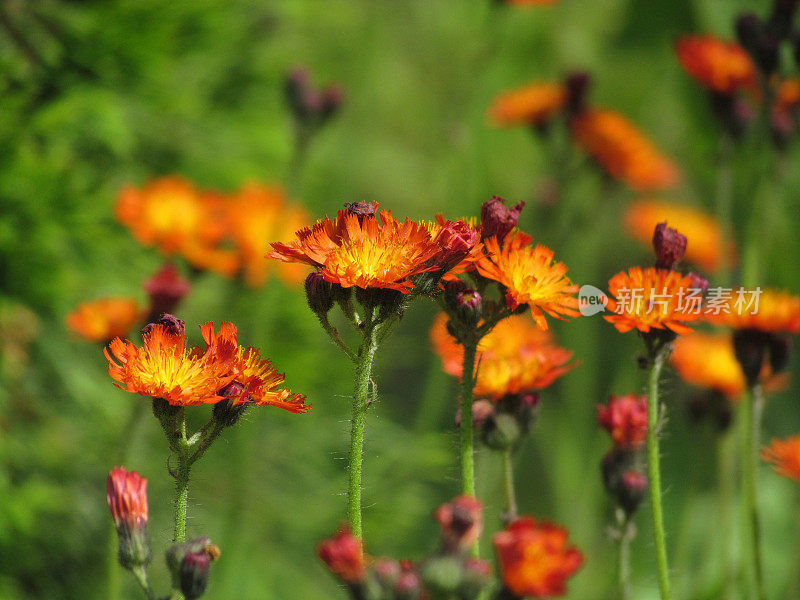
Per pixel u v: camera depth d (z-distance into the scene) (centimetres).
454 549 31
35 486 54
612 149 58
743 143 48
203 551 33
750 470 39
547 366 36
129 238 61
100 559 58
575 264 62
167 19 62
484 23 65
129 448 42
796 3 45
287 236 50
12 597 53
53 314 57
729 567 42
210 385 33
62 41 59
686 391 49
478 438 37
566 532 31
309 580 64
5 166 54
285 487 66
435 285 34
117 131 57
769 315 39
